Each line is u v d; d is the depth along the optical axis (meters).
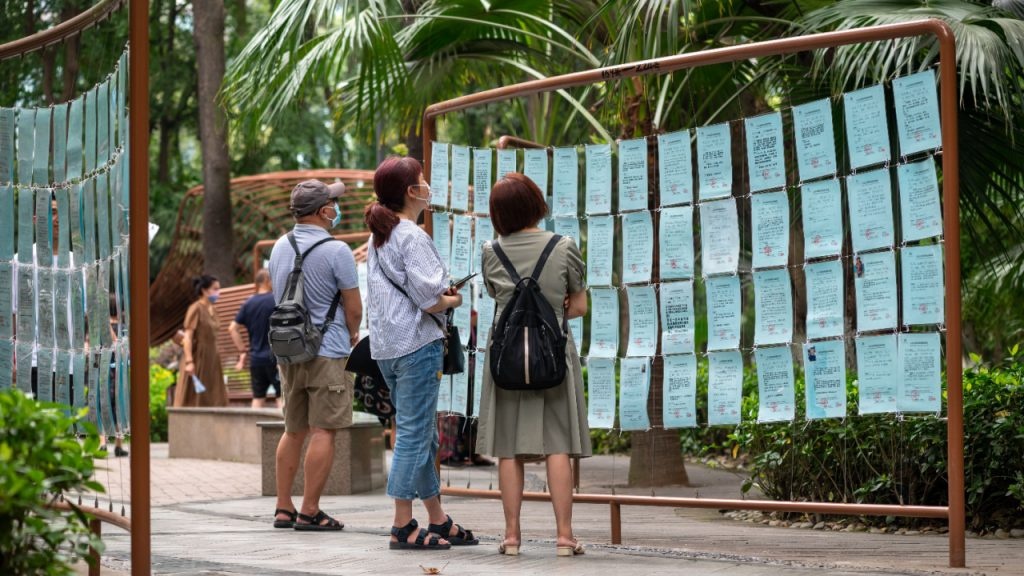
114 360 4.68
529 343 5.85
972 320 13.95
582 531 7.44
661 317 6.57
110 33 5.06
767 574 5.32
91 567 4.73
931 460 7.20
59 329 5.22
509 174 6.18
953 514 5.51
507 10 11.19
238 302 20.42
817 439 7.76
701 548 6.44
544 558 5.97
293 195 7.42
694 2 10.10
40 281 5.39
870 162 5.91
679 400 6.49
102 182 4.79
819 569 5.51
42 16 5.87
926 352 5.74
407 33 11.46
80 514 3.38
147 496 4.07
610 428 6.71
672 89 10.68
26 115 5.57
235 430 14.37
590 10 11.48
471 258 7.41
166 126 34.16
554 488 6.07
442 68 11.56
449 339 6.50
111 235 4.68
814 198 6.09
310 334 7.14
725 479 11.11
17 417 3.21
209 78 23.23
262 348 15.28
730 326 6.35
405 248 6.30
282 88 10.74
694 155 10.77
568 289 6.05
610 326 6.80
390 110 11.64
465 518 8.38
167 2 32.31
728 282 6.36
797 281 10.41
